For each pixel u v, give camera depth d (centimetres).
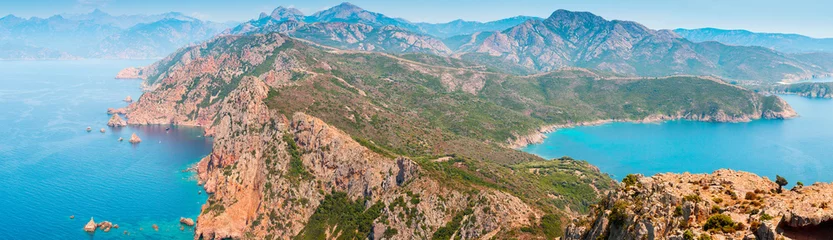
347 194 19900
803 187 5634
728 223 5150
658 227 5612
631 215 6197
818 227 4597
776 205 5100
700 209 5556
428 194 17550
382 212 17925
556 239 9838
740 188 5959
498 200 16275
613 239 6438
